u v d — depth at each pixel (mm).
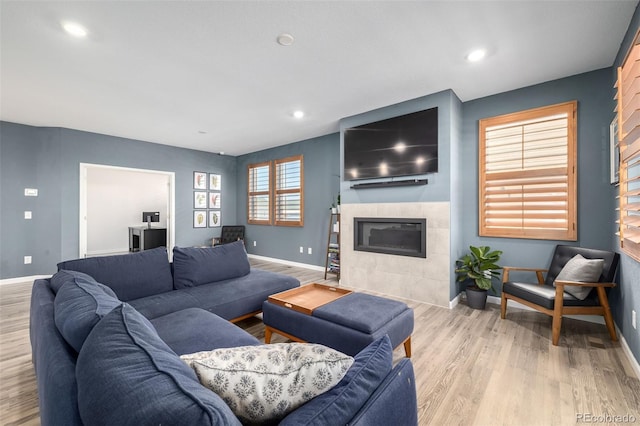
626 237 2059
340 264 4379
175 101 3631
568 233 3010
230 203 7180
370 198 4043
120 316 914
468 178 3633
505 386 1866
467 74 2953
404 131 3666
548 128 3107
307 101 3660
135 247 7496
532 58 2656
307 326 2119
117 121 4441
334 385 776
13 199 4488
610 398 1742
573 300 2457
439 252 3404
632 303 2133
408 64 2752
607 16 2086
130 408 575
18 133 4516
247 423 775
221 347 1576
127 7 1947
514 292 2846
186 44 2395
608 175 2805
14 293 3914
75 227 4902
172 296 2473
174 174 6164
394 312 2100
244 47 2447
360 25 2176
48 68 2764
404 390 946
